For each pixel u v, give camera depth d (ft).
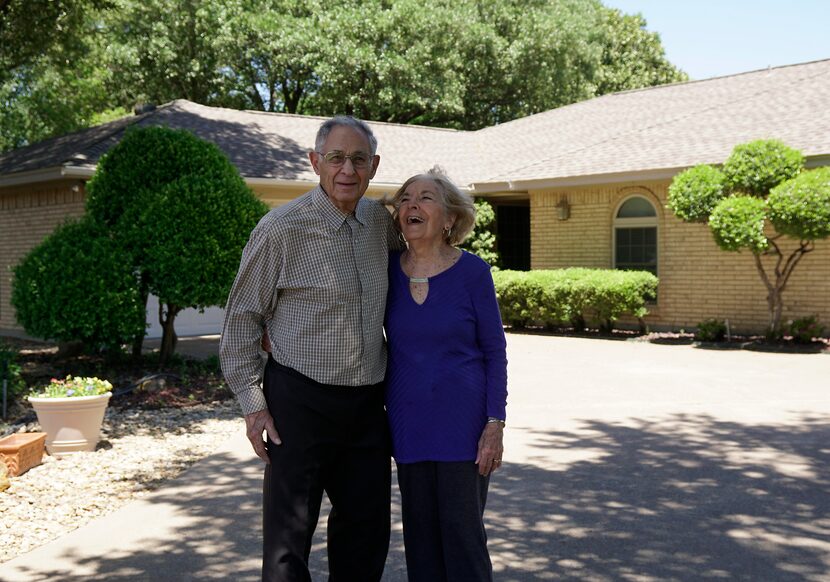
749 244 41.24
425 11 87.76
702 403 28.35
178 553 14.49
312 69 92.43
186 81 95.91
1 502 17.60
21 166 48.47
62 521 16.38
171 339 35.12
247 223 31.37
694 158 48.06
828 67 56.65
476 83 96.84
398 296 11.05
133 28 90.84
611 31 116.78
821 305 43.98
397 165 61.00
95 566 13.89
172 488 18.66
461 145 70.13
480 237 59.11
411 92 87.40
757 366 36.83
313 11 88.48
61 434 21.89
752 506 16.80
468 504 10.65
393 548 14.64
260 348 10.83
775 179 41.57
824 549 14.37
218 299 30.55
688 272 49.42
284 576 10.34
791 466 19.88
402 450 10.89
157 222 29.81
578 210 54.70
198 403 28.76
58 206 47.03
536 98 99.91
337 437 10.65
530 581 13.10
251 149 54.24
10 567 13.85
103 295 28.71
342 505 11.12
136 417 26.58
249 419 10.53
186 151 31.78
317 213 10.41
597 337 50.08
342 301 10.42
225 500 17.67
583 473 19.45
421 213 10.85
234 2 87.66
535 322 55.88
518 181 55.72
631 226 52.13
